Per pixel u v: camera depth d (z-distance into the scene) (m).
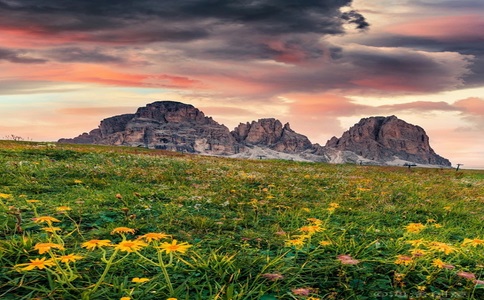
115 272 5.41
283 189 16.03
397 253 7.02
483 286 4.96
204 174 19.95
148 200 12.04
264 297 4.76
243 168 26.23
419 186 19.83
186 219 9.46
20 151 23.80
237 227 9.14
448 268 5.47
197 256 6.15
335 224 9.73
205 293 4.94
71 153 25.30
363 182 20.36
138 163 23.22
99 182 14.74
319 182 19.66
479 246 7.79
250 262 6.05
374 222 10.73
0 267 5.25
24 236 6.61
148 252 6.35
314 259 6.33
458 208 13.27
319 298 4.91
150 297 4.63
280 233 8.02
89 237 7.38
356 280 5.49
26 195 10.90
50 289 4.66
